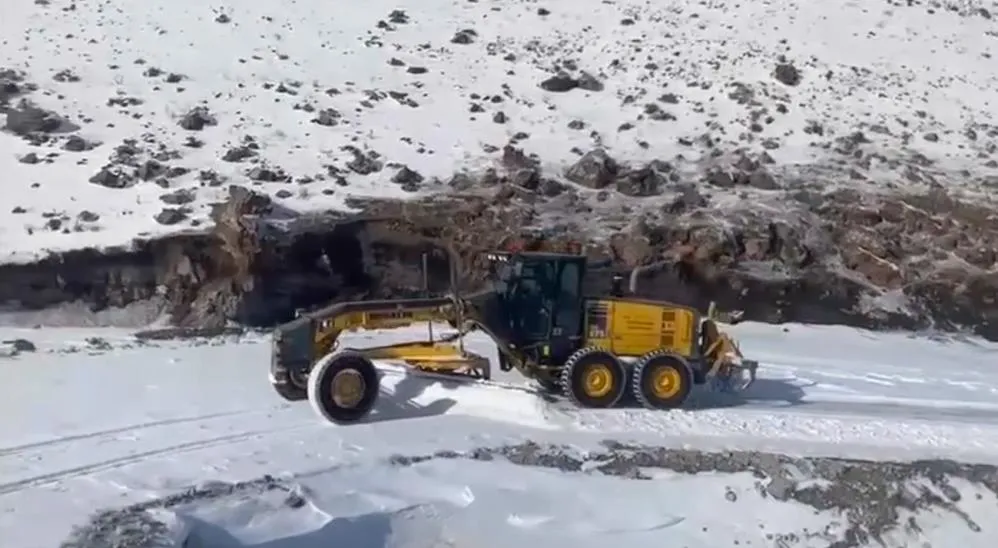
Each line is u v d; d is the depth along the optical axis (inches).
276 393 581.9
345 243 864.3
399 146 1040.8
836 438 546.3
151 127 1027.9
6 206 879.1
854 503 479.8
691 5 1412.4
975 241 979.9
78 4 1267.2
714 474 491.5
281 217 869.2
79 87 1085.8
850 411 610.5
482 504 461.4
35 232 842.2
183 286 818.2
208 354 681.0
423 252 873.5
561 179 1008.9
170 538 390.0
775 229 940.6
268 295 821.2
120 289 814.5
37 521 394.0
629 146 1088.2
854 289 909.2
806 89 1237.1
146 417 531.5
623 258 884.6
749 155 1090.7
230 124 1046.4
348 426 528.1
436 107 1125.1
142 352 681.6
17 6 1246.9
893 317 893.2
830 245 949.8
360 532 434.6
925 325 893.8
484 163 1021.2
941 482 496.1
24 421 517.3
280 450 489.1
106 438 496.1
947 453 530.0
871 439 547.2
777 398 639.1
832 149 1126.4
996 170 1122.0
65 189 911.7
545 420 542.0
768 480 489.1
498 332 577.6
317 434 514.0
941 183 1078.4
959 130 1203.2
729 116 1167.6
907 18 1429.6
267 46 1210.0
